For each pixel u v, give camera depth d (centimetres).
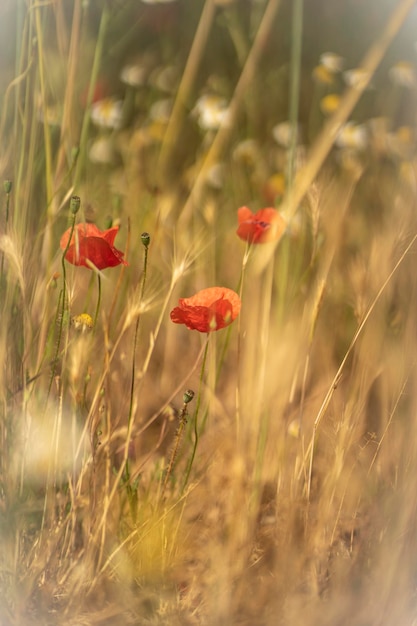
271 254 213
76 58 219
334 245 221
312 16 245
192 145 276
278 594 203
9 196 204
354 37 241
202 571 204
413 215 214
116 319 213
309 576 203
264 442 204
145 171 259
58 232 212
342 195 235
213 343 210
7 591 206
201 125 270
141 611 202
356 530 206
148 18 271
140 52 276
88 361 203
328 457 209
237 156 262
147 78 278
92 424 202
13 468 204
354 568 205
